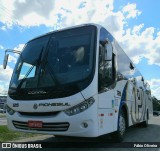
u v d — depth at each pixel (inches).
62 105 254.7
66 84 260.2
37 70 288.7
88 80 258.2
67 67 274.2
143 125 608.7
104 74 285.9
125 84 397.1
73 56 280.2
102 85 277.1
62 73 271.4
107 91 292.0
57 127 256.7
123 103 368.2
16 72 311.7
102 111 272.2
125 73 410.6
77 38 292.5
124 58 419.2
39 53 303.6
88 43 281.9
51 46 301.6
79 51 280.7
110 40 329.7
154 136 430.9
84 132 248.7
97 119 258.2
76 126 249.0
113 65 326.3
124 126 367.6
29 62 304.3
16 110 285.6
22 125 279.4
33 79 284.8
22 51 330.0
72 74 265.9
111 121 301.1
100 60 279.1
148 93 671.1
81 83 256.8
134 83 478.6
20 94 285.4
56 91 261.3
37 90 272.5
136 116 476.7
